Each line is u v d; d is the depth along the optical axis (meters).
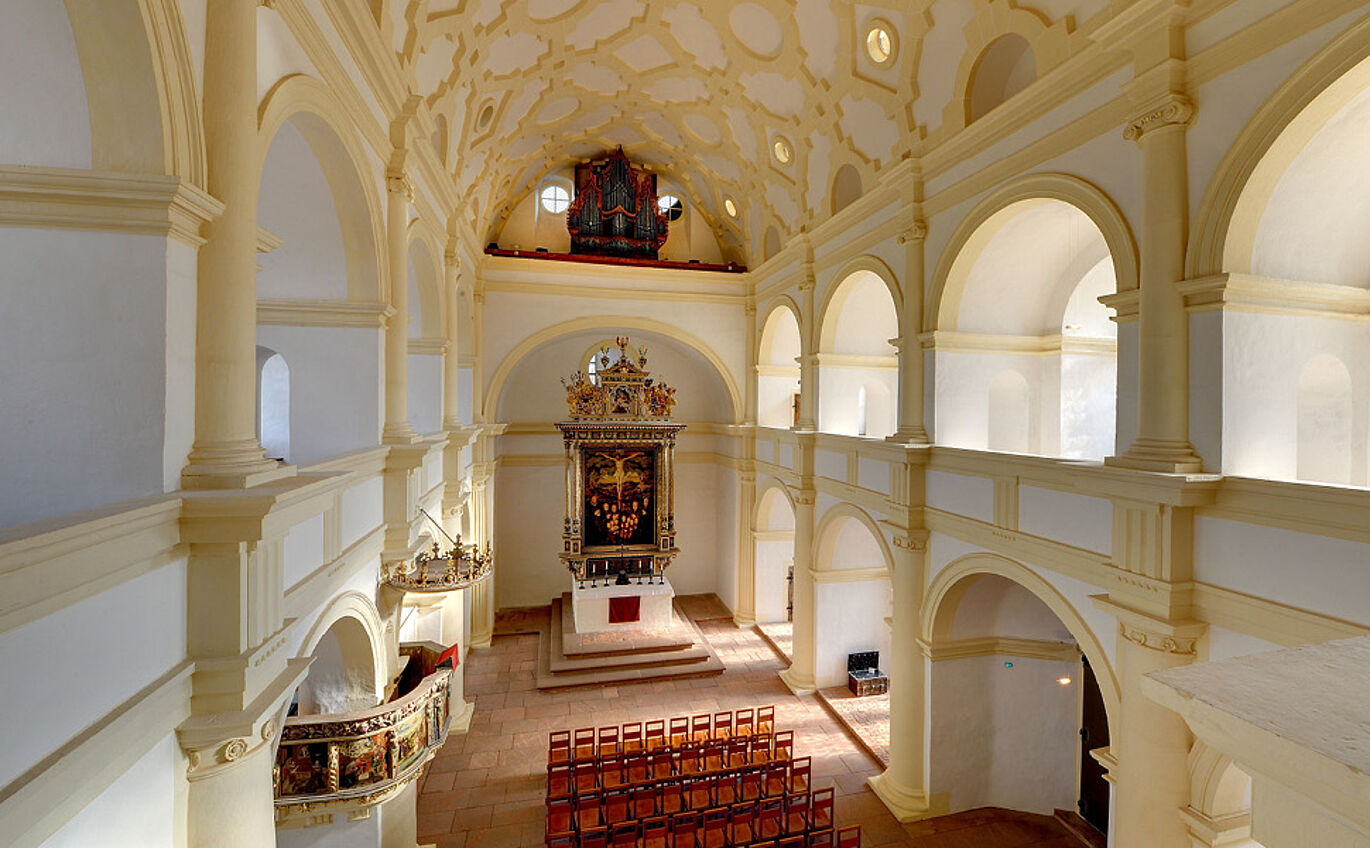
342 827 6.21
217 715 3.39
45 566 2.25
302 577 4.70
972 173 7.87
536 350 16.88
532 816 8.91
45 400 2.99
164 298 3.09
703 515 19.53
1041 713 9.13
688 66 12.37
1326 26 4.34
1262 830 1.04
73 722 2.50
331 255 6.21
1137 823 5.52
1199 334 5.22
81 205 2.97
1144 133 5.50
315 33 4.68
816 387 12.52
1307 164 4.83
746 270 16.69
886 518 9.78
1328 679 1.11
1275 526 4.66
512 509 18.38
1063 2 6.38
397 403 7.03
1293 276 5.28
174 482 3.19
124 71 2.97
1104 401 8.98
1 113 2.94
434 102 8.47
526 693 12.82
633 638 14.85
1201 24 5.14
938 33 8.07
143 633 2.97
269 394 11.09
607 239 16.12
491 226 15.66
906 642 9.20
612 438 15.82
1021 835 8.57
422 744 6.02
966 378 8.80
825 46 10.05
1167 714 5.37
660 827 8.23
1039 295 8.95
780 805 8.68
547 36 10.72
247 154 3.59
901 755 9.20
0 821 2.10
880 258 10.01
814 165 11.90
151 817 3.08
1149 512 5.48
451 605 11.14
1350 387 5.48
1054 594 6.70
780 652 14.78
